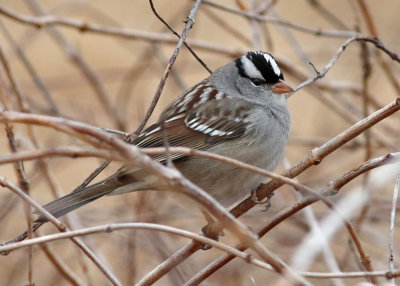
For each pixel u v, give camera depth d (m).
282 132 9.05
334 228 6.66
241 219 11.53
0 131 10.29
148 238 10.84
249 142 8.77
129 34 12.15
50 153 5.32
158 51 12.79
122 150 5.35
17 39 14.72
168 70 7.29
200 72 14.88
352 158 12.50
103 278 11.22
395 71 13.28
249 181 8.47
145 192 10.41
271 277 10.96
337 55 8.73
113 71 14.69
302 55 12.20
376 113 6.66
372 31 11.19
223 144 8.74
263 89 9.14
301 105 14.86
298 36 15.59
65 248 11.55
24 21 11.57
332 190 6.76
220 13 15.81
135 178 7.78
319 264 10.12
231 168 8.41
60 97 14.45
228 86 9.30
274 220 6.95
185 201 7.94
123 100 13.96
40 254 11.28
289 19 15.67
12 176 13.11
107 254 11.52
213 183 8.51
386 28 14.66
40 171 11.15
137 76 13.34
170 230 6.25
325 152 6.89
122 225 6.27
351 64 14.00
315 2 13.00
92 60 15.69
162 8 15.69
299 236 11.28
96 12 15.15
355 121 12.16
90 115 13.30
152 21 15.57
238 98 9.11
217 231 7.65
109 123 13.46
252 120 8.83
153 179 7.71
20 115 5.39
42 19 11.68
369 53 11.10
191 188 5.52
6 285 10.95
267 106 9.06
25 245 6.35
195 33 14.55
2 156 5.28
